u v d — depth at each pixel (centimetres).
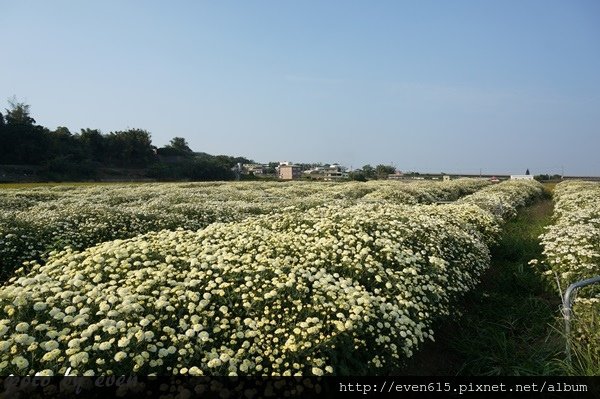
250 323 368
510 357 493
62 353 316
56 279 436
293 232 662
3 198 1625
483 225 1054
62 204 1406
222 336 370
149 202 1566
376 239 611
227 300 409
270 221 802
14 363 285
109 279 444
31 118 6272
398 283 481
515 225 1479
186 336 339
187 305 385
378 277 483
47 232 852
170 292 401
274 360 341
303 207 1323
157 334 354
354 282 480
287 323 382
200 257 484
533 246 1056
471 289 693
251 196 1862
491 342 532
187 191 2192
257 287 426
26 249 766
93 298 375
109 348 320
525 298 681
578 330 439
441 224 815
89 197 1780
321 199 1579
